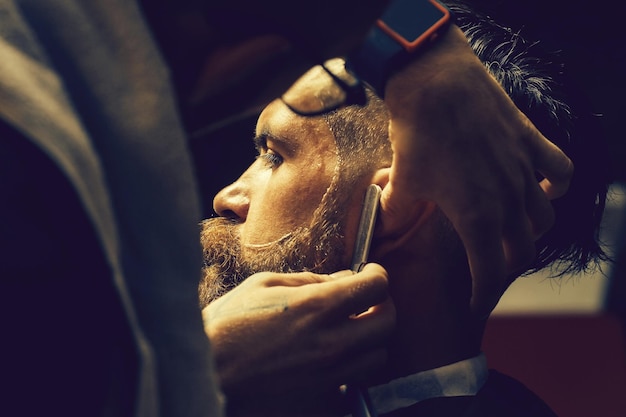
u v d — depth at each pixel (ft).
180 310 1.66
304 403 3.06
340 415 3.15
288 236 3.39
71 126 1.36
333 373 2.97
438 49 2.58
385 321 3.04
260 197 3.50
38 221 1.45
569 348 9.25
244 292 3.00
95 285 1.49
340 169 3.34
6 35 1.37
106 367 1.50
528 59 3.61
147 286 1.61
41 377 1.49
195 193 1.68
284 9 1.76
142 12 1.61
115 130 1.56
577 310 9.68
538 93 3.52
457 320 3.40
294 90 2.46
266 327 2.90
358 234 3.26
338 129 3.37
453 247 3.33
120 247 1.54
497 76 3.50
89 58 1.54
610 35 9.03
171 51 1.75
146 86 1.59
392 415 3.27
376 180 3.32
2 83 1.28
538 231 2.91
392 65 2.55
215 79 1.84
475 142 2.60
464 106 2.57
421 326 3.35
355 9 1.82
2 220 1.41
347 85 2.27
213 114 1.94
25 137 1.29
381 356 3.05
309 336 2.91
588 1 8.80
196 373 1.67
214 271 3.51
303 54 1.85
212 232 3.55
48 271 1.46
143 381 1.45
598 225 4.05
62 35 1.52
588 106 3.70
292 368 2.91
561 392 8.91
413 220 3.28
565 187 2.92
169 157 1.61
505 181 2.66
